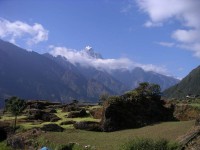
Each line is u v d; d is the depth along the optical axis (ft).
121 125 266.98
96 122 267.39
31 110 329.93
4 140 264.93
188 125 227.20
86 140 213.66
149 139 147.95
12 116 330.54
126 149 143.23
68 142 208.23
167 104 312.29
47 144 214.69
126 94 293.02
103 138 219.61
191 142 160.25
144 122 273.75
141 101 293.43
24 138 238.27
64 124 276.62
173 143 150.41
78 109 339.57
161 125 254.47
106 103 274.98
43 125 257.14
